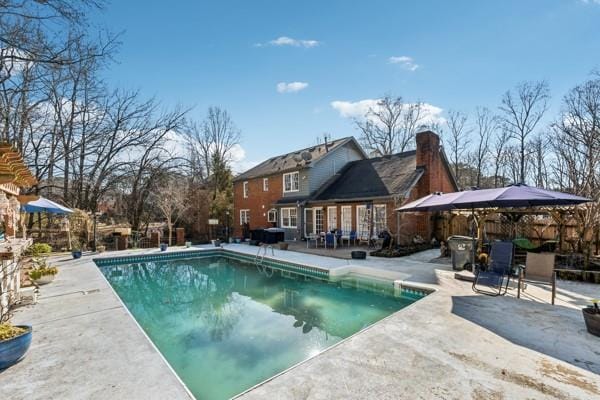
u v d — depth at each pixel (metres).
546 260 5.91
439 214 15.09
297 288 9.41
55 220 18.19
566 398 2.86
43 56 6.93
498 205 7.11
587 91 15.92
